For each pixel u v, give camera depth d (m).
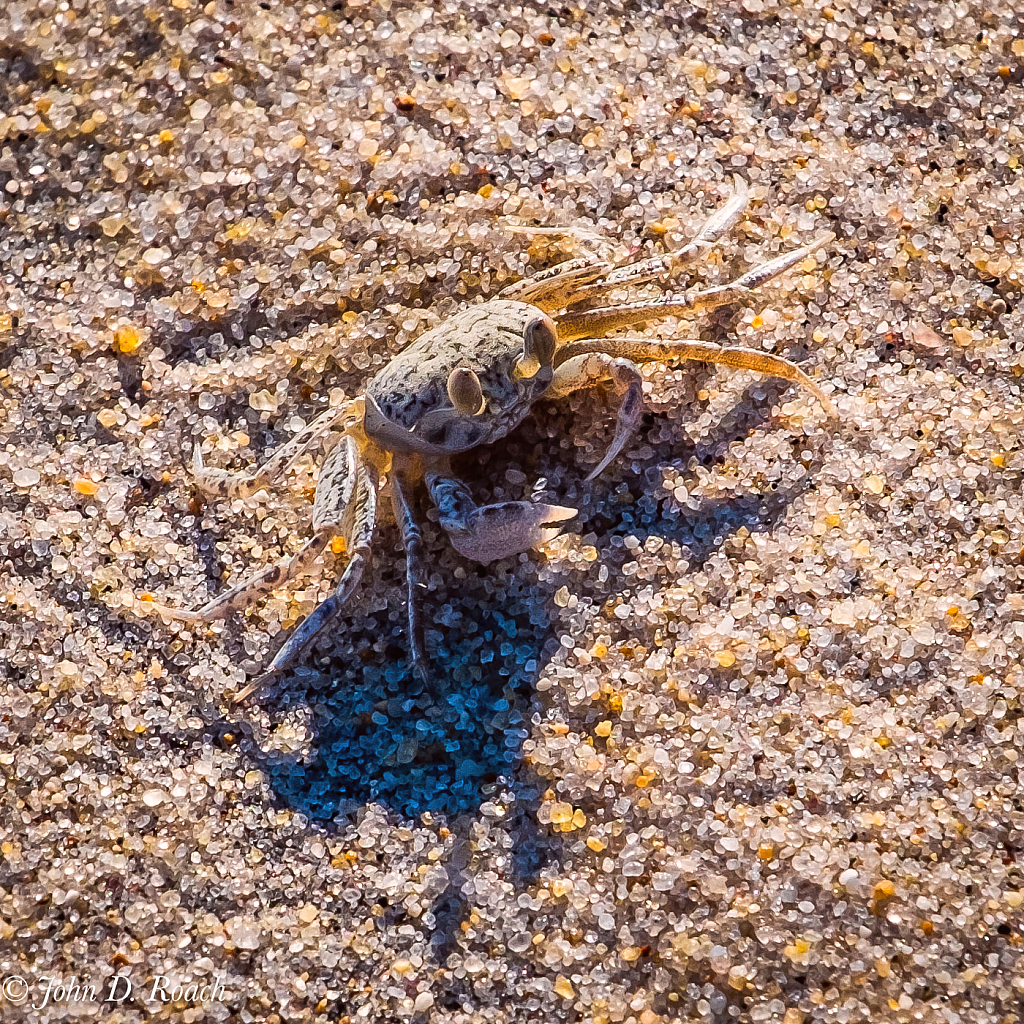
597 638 0.13
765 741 0.13
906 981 0.12
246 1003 0.13
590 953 0.13
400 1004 0.13
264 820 0.13
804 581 0.13
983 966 0.12
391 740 0.13
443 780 0.13
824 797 0.13
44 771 0.13
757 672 0.13
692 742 0.13
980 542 0.13
